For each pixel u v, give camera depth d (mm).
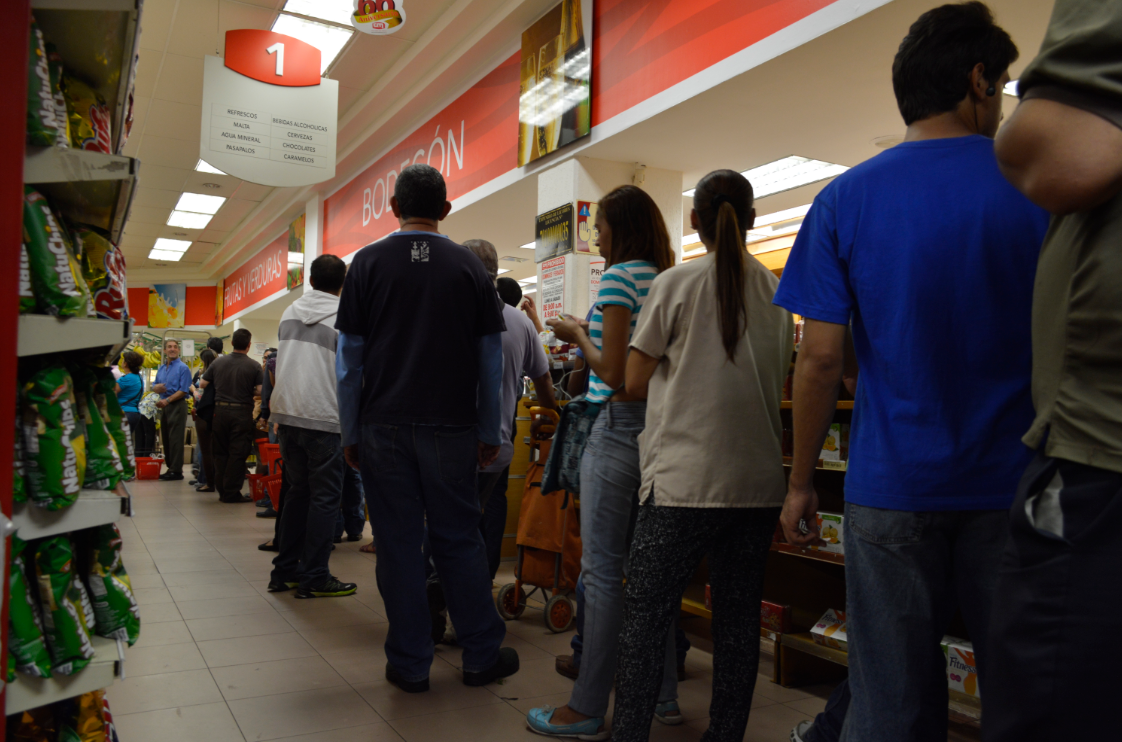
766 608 2566
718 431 1638
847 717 1171
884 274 1154
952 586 1123
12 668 1159
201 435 7621
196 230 14781
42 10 1196
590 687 1987
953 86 1174
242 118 6125
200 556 4469
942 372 1107
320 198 11453
